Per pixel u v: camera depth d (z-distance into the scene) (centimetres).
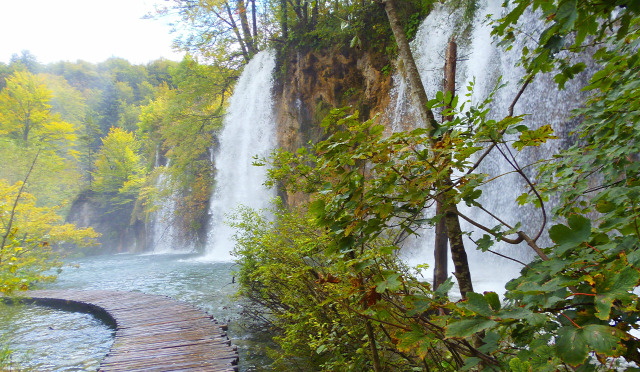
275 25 2575
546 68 180
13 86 3128
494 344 132
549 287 106
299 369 471
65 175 3070
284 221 455
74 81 7925
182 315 792
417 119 1606
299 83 2203
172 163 2980
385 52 1839
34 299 1051
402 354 299
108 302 970
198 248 2945
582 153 237
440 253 454
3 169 2405
